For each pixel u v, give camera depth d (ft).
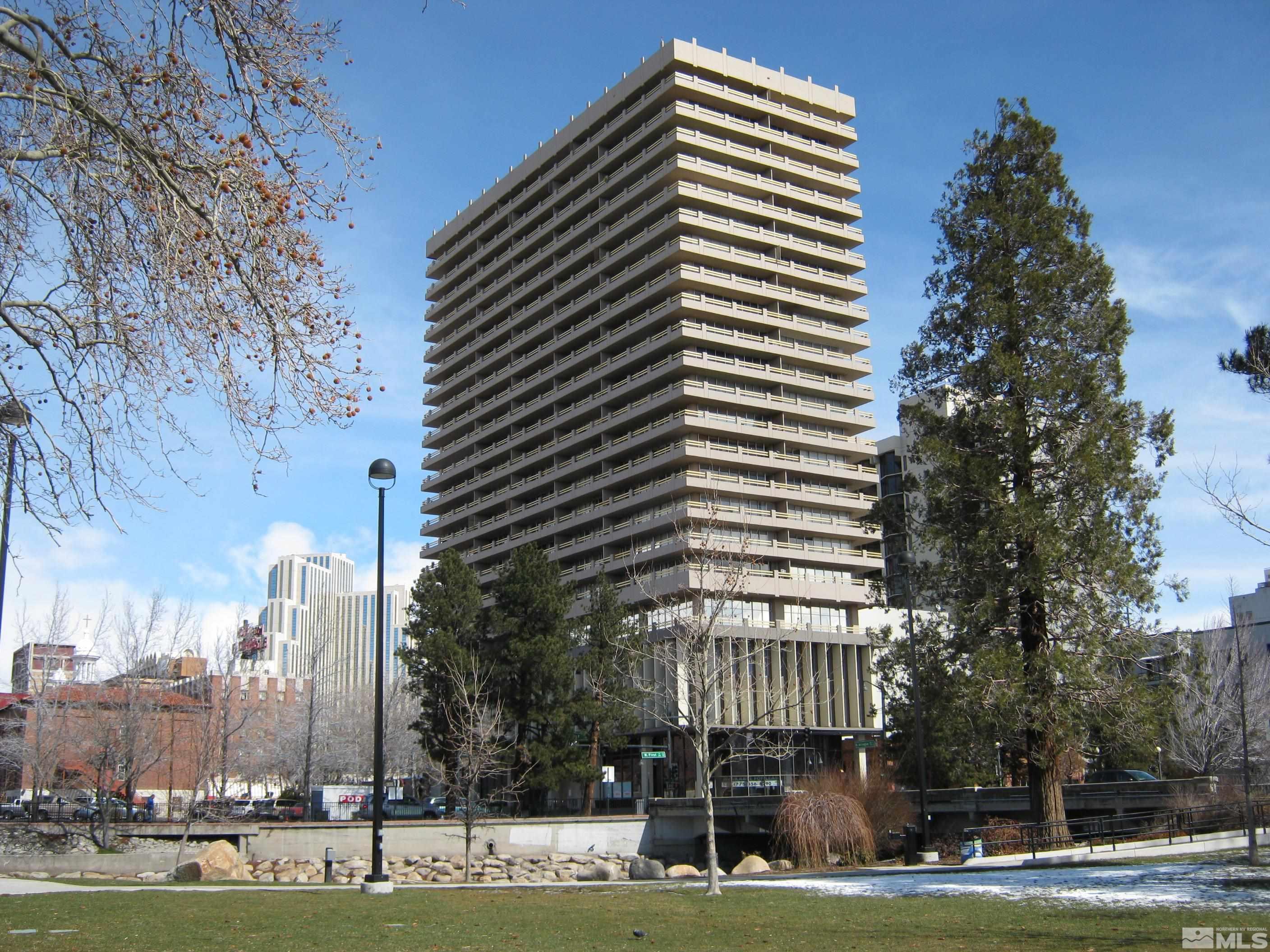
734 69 309.22
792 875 116.06
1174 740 190.60
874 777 150.10
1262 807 116.57
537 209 358.23
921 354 133.18
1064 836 116.47
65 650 211.82
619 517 299.99
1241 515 73.10
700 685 104.88
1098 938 52.75
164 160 41.68
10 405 44.83
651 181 300.61
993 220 128.36
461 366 394.52
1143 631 117.08
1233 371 84.74
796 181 318.24
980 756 126.72
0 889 96.68
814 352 304.09
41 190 42.96
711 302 290.56
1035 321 124.26
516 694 200.85
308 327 43.68
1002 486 121.90
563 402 331.36
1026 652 120.67
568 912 72.38
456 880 155.43
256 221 41.93
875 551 304.71
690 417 278.05
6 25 40.50
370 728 318.04
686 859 192.03
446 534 393.09
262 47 41.86
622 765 258.98
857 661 283.18
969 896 76.79
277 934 56.08
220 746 206.69
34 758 196.44
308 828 170.91
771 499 288.10
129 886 106.93
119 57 42.34
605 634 205.26
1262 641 249.96
